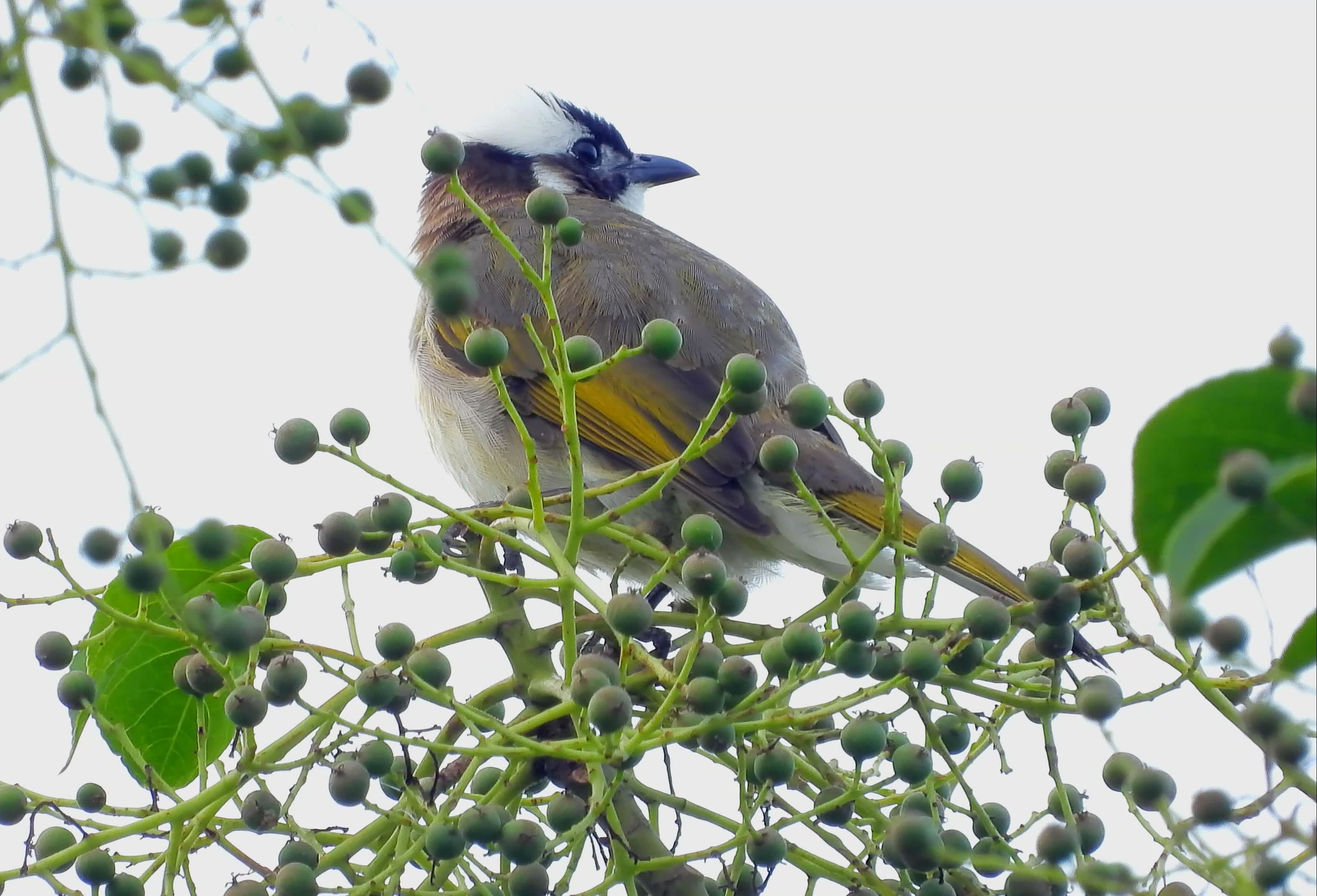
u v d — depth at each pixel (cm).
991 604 530
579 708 500
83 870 509
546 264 548
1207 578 327
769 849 516
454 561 563
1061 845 502
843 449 943
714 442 555
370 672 502
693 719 549
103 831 493
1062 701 545
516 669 611
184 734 642
